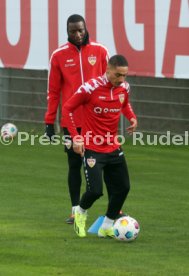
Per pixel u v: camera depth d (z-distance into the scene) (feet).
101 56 95.09
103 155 82.84
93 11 152.87
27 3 161.27
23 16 162.20
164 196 108.58
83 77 94.38
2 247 80.18
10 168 129.70
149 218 94.48
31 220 93.15
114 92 82.38
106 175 84.28
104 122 82.53
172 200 105.81
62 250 79.05
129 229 82.07
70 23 93.86
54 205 101.96
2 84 174.81
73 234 86.33
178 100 156.97
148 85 159.22
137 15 147.84
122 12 149.69
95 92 81.92
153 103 158.61
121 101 82.99
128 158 140.26
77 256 76.74
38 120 171.12
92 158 82.69
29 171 127.03
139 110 160.04
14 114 174.70
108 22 151.43
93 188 82.64
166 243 82.23
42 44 159.53
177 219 94.02
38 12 159.53
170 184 117.80
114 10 150.51
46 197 106.93
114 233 82.53
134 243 82.17
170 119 156.56
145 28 147.13
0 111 176.35
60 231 87.71
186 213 97.55
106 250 79.15
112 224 84.58
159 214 96.78
